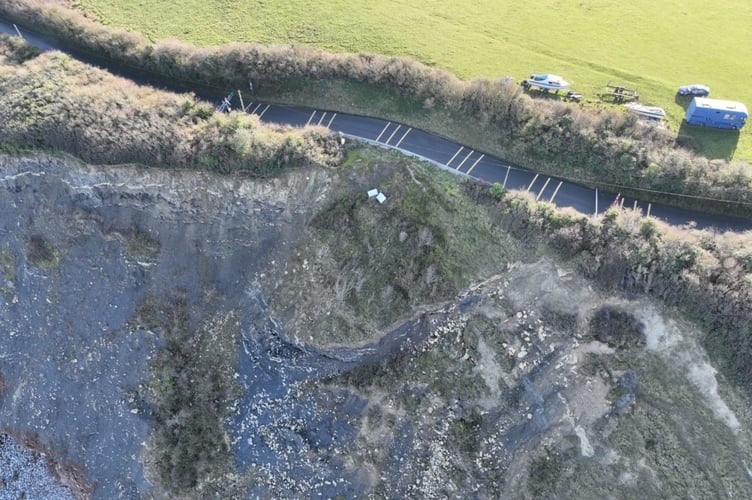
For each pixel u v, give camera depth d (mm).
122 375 61500
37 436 64250
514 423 53062
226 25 73375
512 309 53781
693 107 59312
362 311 56719
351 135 62281
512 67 67062
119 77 67750
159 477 59156
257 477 58062
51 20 72188
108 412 61594
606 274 51062
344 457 56406
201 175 59156
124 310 61875
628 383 50344
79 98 62219
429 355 55500
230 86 67500
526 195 55438
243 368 59938
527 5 75250
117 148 59281
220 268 61031
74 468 62594
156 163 59375
